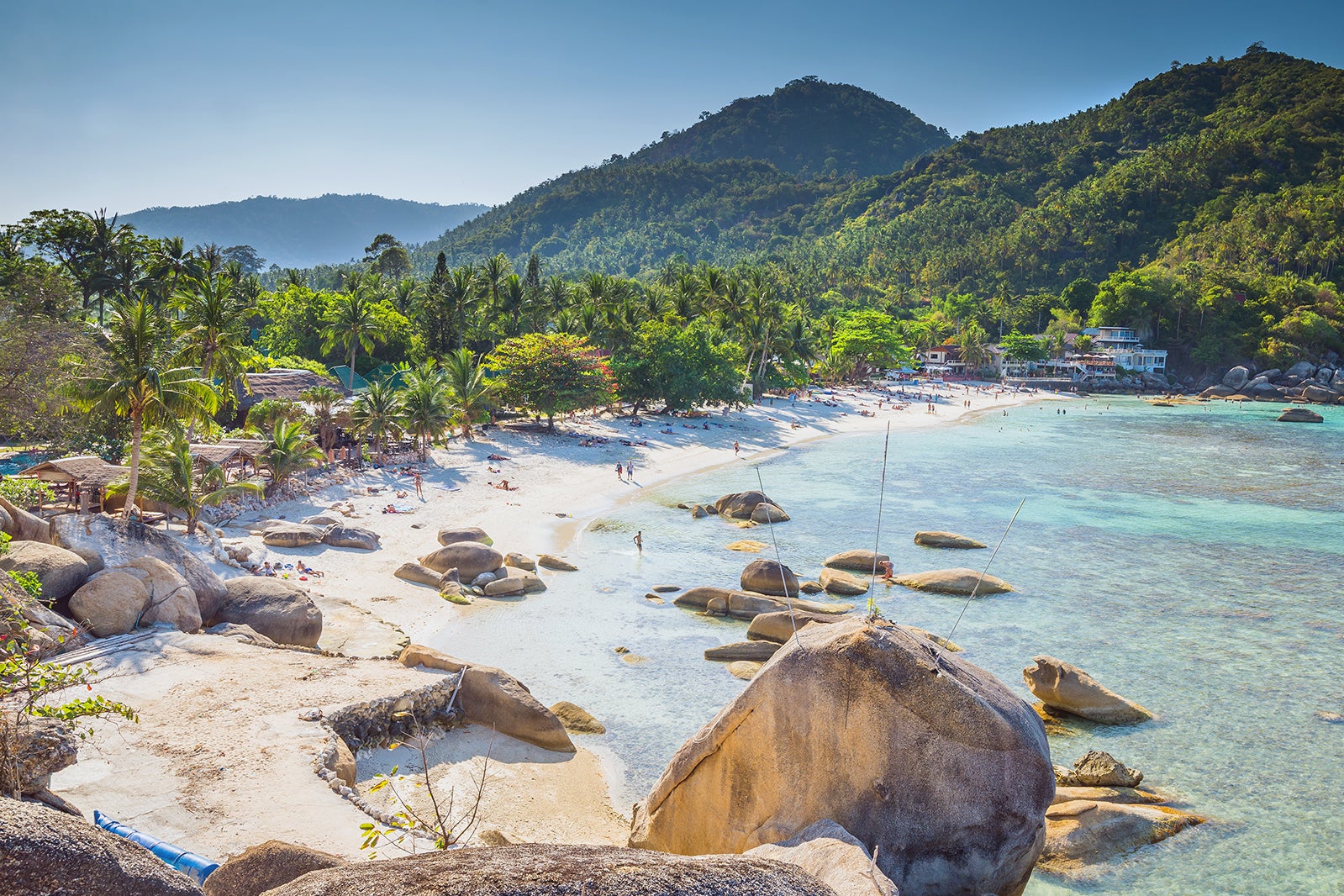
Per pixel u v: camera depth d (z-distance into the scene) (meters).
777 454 86.62
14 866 4.61
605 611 37.09
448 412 67.56
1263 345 169.00
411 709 23.62
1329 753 25.53
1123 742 26.17
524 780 22.44
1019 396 156.50
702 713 27.41
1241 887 19.11
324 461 55.69
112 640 24.64
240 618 28.42
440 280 104.94
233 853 15.47
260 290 126.50
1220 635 35.88
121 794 17.30
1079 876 19.39
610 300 119.06
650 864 4.61
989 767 12.05
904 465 81.88
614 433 88.44
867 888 9.50
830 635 13.12
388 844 16.23
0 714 11.23
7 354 43.22
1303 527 57.41
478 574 40.34
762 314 122.69
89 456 43.81
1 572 22.89
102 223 79.94
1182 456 90.94
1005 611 38.75
